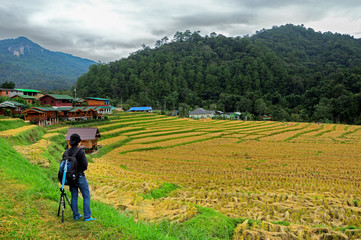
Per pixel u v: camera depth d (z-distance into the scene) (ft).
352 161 116.26
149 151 149.18
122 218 25.02
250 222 34.06
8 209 21.72
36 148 78.07
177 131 226.79
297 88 581.94
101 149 143.23
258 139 200.34
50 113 185.57
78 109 218.18
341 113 385.50
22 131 109.19
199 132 231.09
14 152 54.39
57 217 22.12
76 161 21.50
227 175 88.33
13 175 33.63
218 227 30.35
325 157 126.62
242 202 50.88
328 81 505.66
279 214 44.27
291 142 184.85
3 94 229.66
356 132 249.34
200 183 73.56
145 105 554.05
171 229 27.30
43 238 17.88
